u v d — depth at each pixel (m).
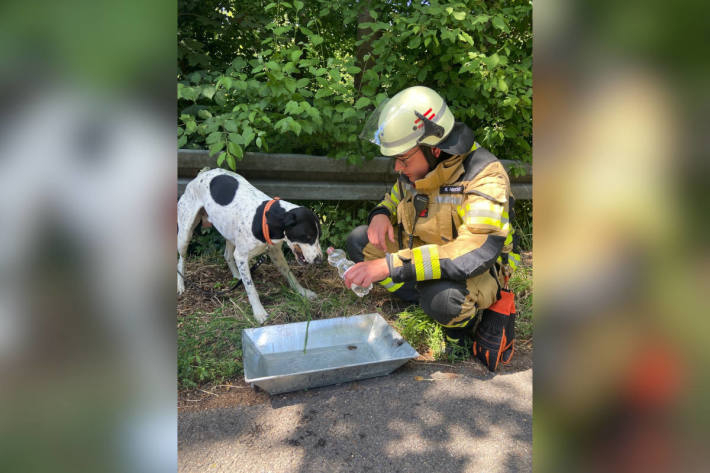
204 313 2.68
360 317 2.50
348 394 1.95
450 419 1.77
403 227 2.48
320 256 2.60
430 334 2.37
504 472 1.49
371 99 3.29
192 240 3.59
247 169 3.36
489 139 3.59
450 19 3.19
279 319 2.66
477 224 1.94
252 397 1.93
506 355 2.20
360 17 3.93
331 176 3.61
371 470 1.50
